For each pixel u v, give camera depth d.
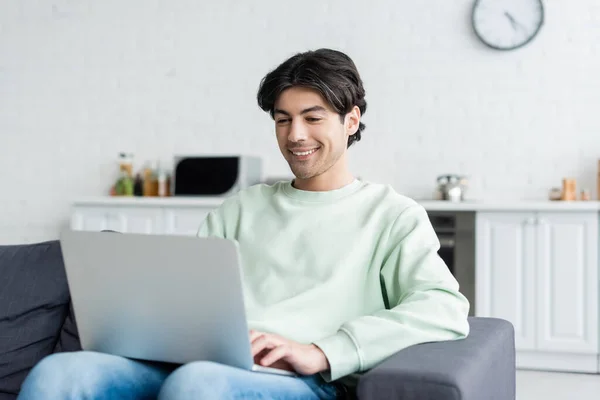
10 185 5.06
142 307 1.38
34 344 1.88
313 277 1.64
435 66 4.33
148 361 1.48
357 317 1.62
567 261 3.71
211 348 1.35
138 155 4.82
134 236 1.33
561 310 3.72
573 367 3.75
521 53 4.21
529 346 3.76
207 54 4.70
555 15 4.16
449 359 1.34
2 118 5.07
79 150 4.94
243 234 1.76
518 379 3.58
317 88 1.60
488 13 4.22
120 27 4.85
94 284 1.41
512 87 4.22
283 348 1.37
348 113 1.68
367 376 1.28
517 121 4.22
